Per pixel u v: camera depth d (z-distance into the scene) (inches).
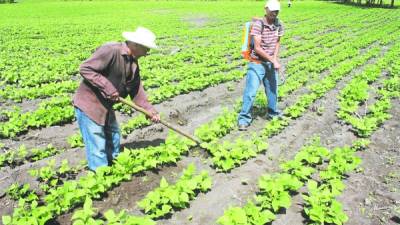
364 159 283.0
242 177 253.0
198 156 280.4
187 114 373.7
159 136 322.3
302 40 847.1
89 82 228.2
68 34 908.0
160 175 253.6
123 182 241.4
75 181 230.4
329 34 922.7
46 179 241.8
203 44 767.7
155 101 396.2
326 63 569.3
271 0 309.3
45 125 339.0
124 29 1016.9
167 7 1924.2
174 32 931.3
